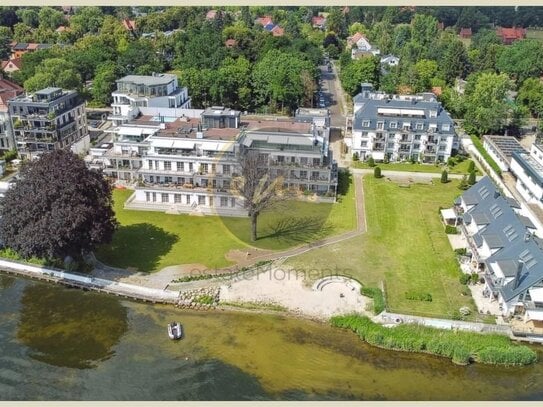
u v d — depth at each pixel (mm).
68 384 70438
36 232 85688
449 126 144625
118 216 113875
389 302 86062
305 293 89062
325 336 80688
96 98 190125
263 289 90062
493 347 75875
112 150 131125
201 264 96625
